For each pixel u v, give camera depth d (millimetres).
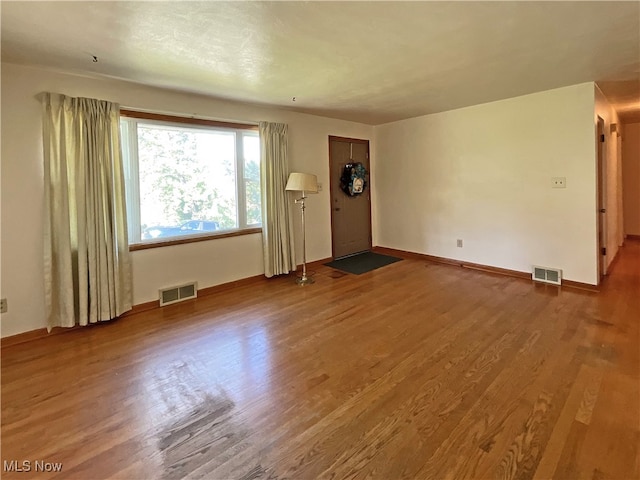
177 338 2891
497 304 3455
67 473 1533
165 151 3670
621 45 2588
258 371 2361
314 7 1938
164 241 3654
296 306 3584
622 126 6176
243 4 1891
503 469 1495
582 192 3789
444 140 5039
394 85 3523
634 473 1447
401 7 1963
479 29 2273
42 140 2873
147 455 1631
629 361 2322
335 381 2217
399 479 1469
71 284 2990
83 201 3012
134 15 1988
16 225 2820
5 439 1742
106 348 2723
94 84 3127
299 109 4605
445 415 1860
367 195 6082
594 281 3783
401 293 3896
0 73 2684
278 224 4551
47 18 2010
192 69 2916
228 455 1625
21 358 2578
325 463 1565
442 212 5207
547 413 1841
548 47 2607
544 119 3988
